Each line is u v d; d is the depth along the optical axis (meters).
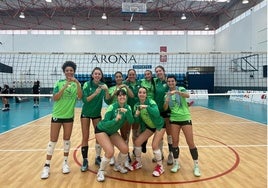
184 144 5.79
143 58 20.03
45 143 5.90
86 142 4.12
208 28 23.05
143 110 3.88
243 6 18.77
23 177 3.79
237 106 14.60
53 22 22.28
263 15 16.20
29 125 8.47
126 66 19.94
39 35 22.31
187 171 4.06
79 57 19.95
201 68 21.06
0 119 9.96
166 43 23.03
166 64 20.23
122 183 3.58
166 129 4.30
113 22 22.61
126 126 4.36
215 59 21.20
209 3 20.14
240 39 19.23
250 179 3.71
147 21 22.77
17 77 20.38
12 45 22.12
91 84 4.13
